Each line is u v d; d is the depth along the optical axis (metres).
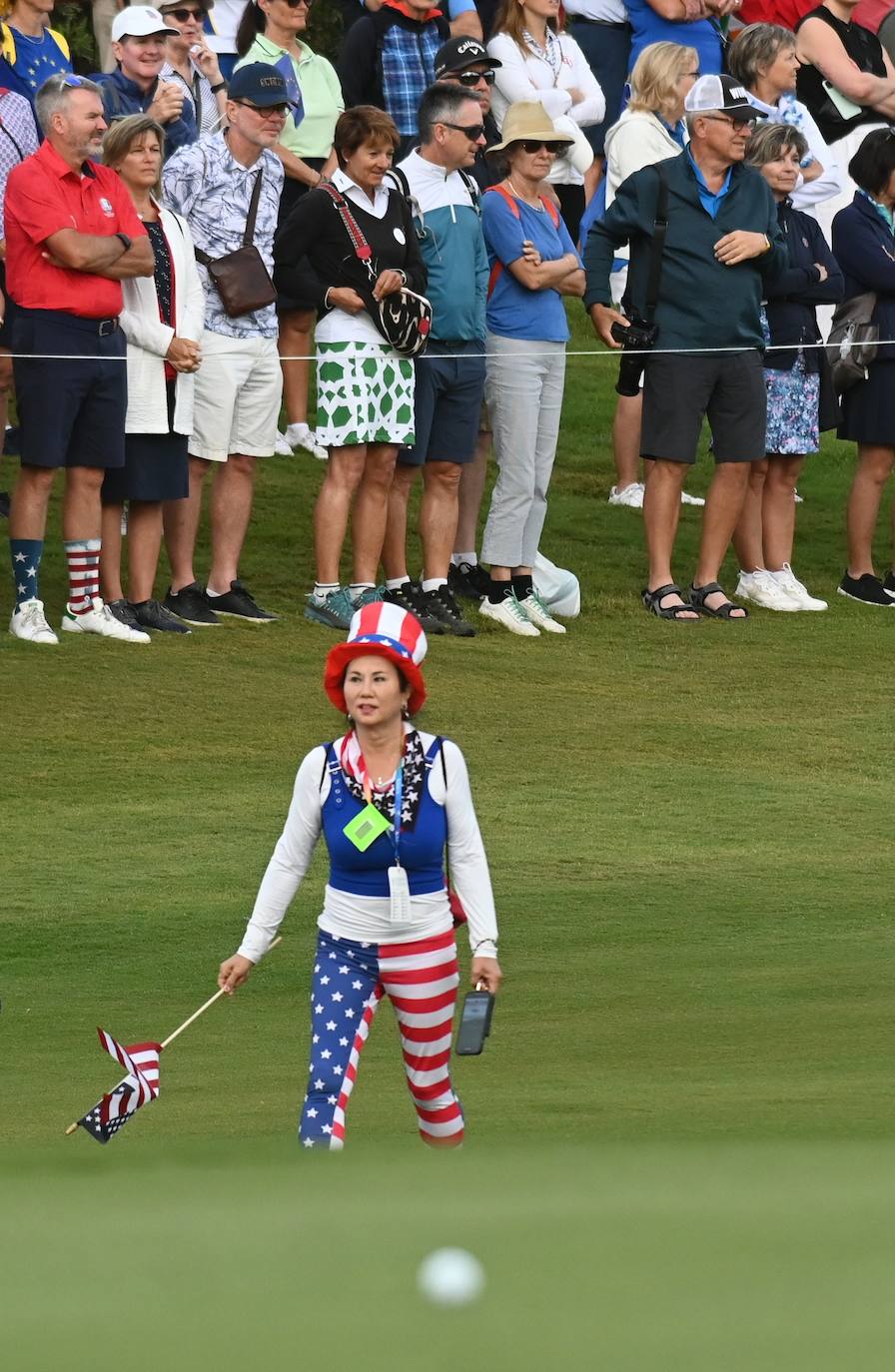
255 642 44.69
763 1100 18.27
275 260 44.25
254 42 51.50
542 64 55.00
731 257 46.59
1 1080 20.92
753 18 66.06
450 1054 20.20
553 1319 9.27
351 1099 20.84
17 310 40.94
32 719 39.22
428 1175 12.77
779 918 29.67
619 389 48.53
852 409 51.53
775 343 49.47
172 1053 22.56
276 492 54.56
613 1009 24.16
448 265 44.91
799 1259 10.28
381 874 18.67
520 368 46.47
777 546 51.44
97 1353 8.96
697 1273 10.05
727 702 43.78
